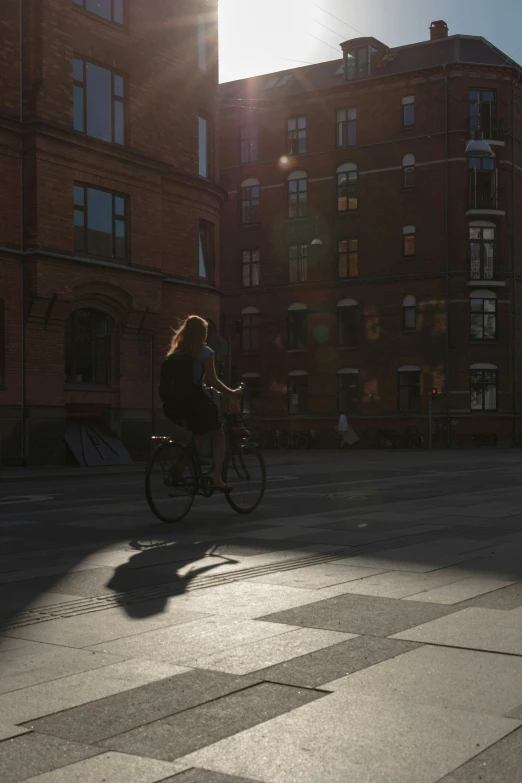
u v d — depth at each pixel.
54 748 2.98
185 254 28.09
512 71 45.19
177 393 8.74
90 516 10.01
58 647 4.26
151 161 25.94
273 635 4.45
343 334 47.44
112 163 24.83
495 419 44.59
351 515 9.87
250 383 49.69
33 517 9.98
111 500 12.27
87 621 4.79
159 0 26.89
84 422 24.92
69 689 3.60
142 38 26.09
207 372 8.75
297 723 3.19
